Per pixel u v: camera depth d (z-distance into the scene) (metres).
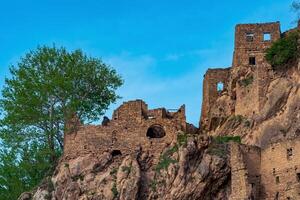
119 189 101.50
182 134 106.12
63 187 104.62
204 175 99.94
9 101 117.31
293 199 93.31
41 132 116.19
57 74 118.62
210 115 117.62
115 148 106.94
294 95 104.69
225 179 100.44
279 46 111.44
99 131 108.19
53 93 116.94
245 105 112.38
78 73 120.62
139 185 101.62
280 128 102.81
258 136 104.81
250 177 97.44
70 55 121.94
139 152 105.88
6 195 114.50
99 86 122.88
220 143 104.00
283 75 109.62
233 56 121.69
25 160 115.00
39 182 111.81
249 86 112.81
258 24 121.25
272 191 96.25
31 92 116.75
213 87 121.25
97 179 103.75
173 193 100.06
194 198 99.81
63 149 112.12
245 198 95.69
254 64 119.25
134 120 108.00
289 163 95.06
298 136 95.56
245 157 98.12
